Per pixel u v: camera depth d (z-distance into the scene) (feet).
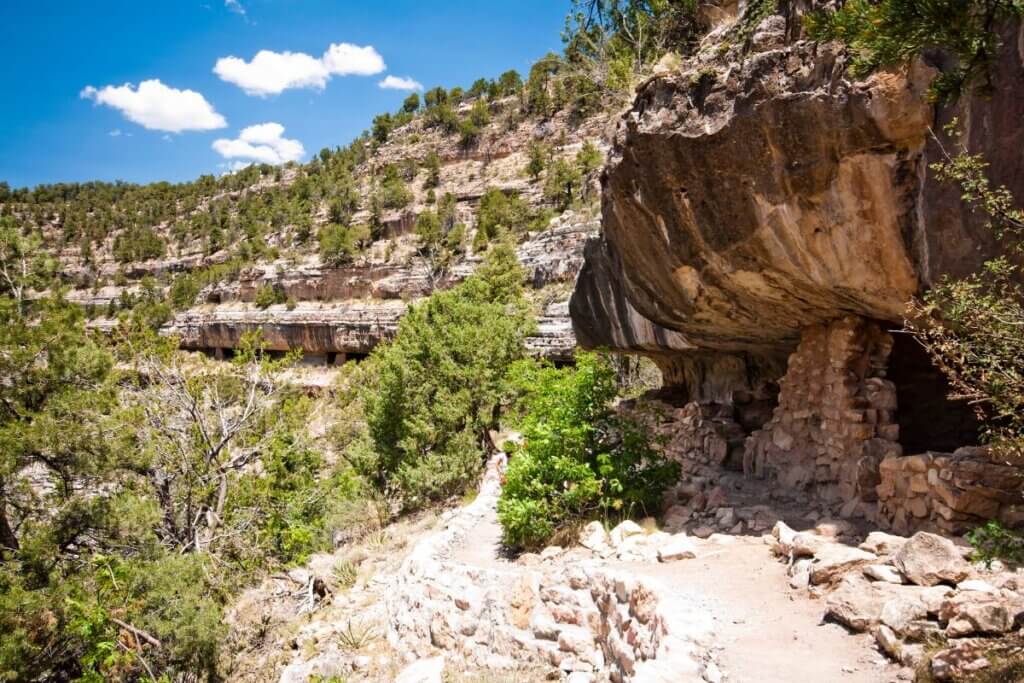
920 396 34.04
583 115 250.98
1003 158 17.21
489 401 66.08
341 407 100.07
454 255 201.05
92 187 493.77
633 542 29.25
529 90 284.82
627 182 30.22
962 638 16.48
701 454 42.91
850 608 19.16
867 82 20.51
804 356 33.91
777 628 19.84
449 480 62.23
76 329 47.24
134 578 41.04
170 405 63.77
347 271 213.25
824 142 22.44
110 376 48.39
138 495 55.16
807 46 22.25
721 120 24.97
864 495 27.84
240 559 55.06
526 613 29.04
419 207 246.27
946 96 14.71
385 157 320.91
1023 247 15.28
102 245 375.25
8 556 41.70
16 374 44.57
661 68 27.86
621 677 22.84
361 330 193.26
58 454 44.47
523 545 34.58
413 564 37.27
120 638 41.01
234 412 71.97
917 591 18.86
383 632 37.40
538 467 34.40
